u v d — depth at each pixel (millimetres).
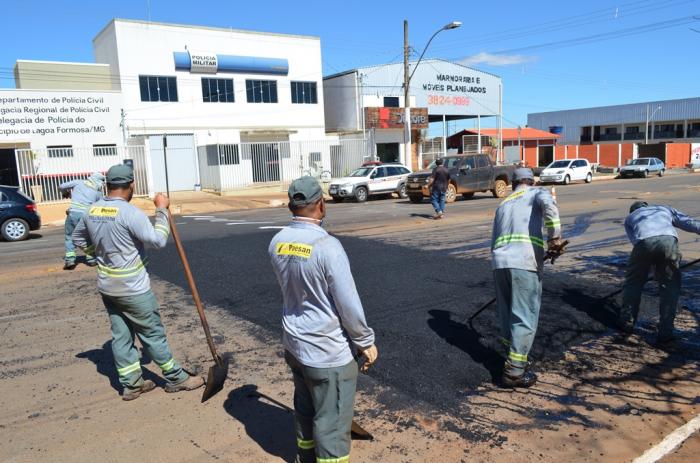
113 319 3879
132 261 3695
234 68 30016
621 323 5156
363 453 3199
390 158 37750
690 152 49719
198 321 5730
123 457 3225
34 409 3869
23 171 22656
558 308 5801
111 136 25672
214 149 26984
